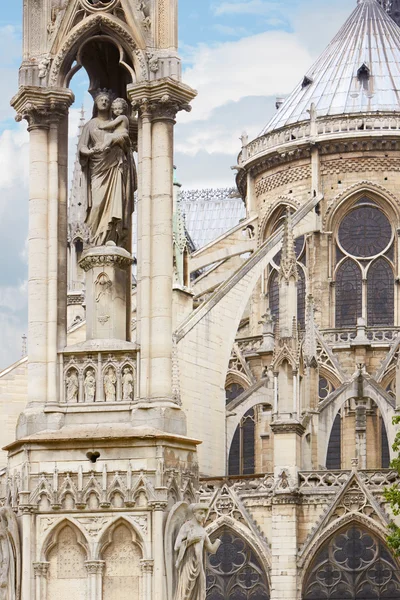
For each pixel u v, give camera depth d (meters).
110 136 27.52
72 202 97.62
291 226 82.38
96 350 26.52
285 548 77.19
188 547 25.31
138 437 25.47
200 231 153.12
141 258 26.66
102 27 27.58
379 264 102.12
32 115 27.56
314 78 110.94
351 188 103.25
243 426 95.50
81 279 96.12
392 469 77.75
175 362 78.38
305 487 78.38
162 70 27.08
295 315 80.88
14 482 26.17
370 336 95.81
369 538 77.12
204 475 81.69
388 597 76.19
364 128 103.31
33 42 27.86
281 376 79.69
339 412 92.06
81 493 25.38
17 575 25.56
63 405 26.39
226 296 84.94
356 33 112.44
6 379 80.69
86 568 25.30
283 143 105.50
